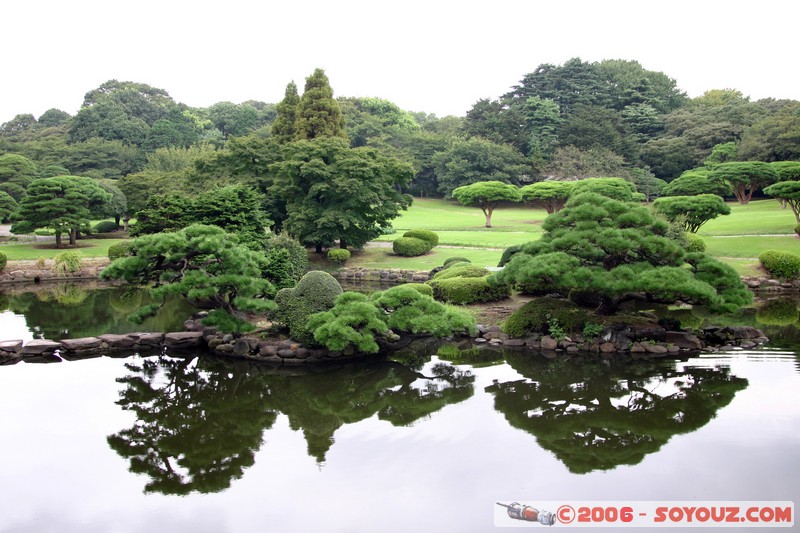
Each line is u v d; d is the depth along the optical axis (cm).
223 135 8806
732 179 4397
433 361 1469
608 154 6075
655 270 1426
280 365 1434
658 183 5894
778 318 1877
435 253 3362
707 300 1412
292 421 1077
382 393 1230
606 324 1540
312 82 4409
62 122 9531
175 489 816
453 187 6675
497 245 3491
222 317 1449
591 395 1181
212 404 1171
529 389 1229
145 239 1420
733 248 2906
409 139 7419
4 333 1764
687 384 1227
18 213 3469
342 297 1472
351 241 3319
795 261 2444
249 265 1501
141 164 6706
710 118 6356
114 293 2620
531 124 7088
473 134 7188
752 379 1248
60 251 3475
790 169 3878
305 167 3098
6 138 8081
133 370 1390
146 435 1010
